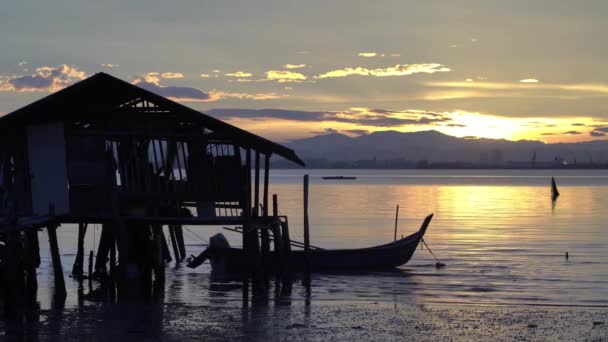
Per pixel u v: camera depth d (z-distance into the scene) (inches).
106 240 1334.9
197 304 1086.4
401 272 1476.4
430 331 904.9
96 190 1165.7
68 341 838.5
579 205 4001.0
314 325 930.1
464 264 1601.9
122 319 957.2
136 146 1206.9
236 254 1419.8
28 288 1073.5
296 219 2898.6
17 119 1138.0
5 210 1136.8
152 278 1363.2
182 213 1267.2
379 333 890.7
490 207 3826.3
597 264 1616.6
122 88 1133.7
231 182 1177.4
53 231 1134.4
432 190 6220.5
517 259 1697.8
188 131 1187.3
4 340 842.8
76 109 1154.7
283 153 1263.5
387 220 2896.2
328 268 1472.7
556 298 1183.6
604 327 938.1
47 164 1147.9
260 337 861.8
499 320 975.0
